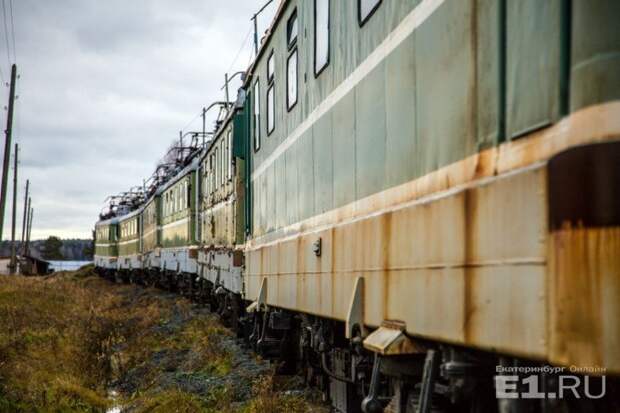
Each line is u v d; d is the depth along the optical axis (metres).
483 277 3.19
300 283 7.33
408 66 4.32
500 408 3.15
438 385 4.34
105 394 11.41
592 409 2.90
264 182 9.95
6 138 32.62
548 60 2.79
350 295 5.44
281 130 8.69
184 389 10.52
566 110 2.68
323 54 6.52
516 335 2.90
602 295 2.46
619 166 2.44
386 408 5.13
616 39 2.51
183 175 23.44
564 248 2.58
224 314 16.39
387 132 4.71
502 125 3.14
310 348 9.07
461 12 3.58
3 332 14.48
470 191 3.35
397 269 4.36
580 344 2.51
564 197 2.58
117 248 45.69
